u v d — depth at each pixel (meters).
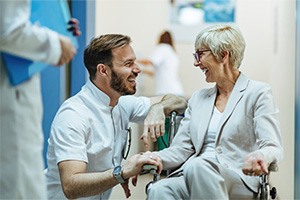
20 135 1.85
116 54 2.34
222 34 2.23
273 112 2.18
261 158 1.99
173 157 2.30
